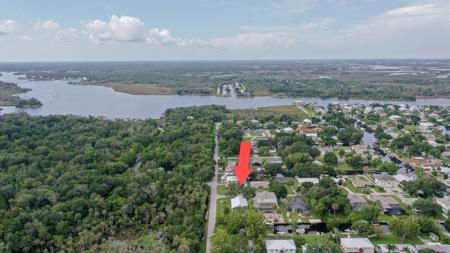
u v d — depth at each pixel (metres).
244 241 150.38
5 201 184.62
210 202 196.88
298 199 195.62
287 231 170.75
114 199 186.62
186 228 157.50
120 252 149.50
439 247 145.75
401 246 148.00
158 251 146.62
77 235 159.75
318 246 141.75
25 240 149.38
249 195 199.38
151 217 177.12
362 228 160.25
